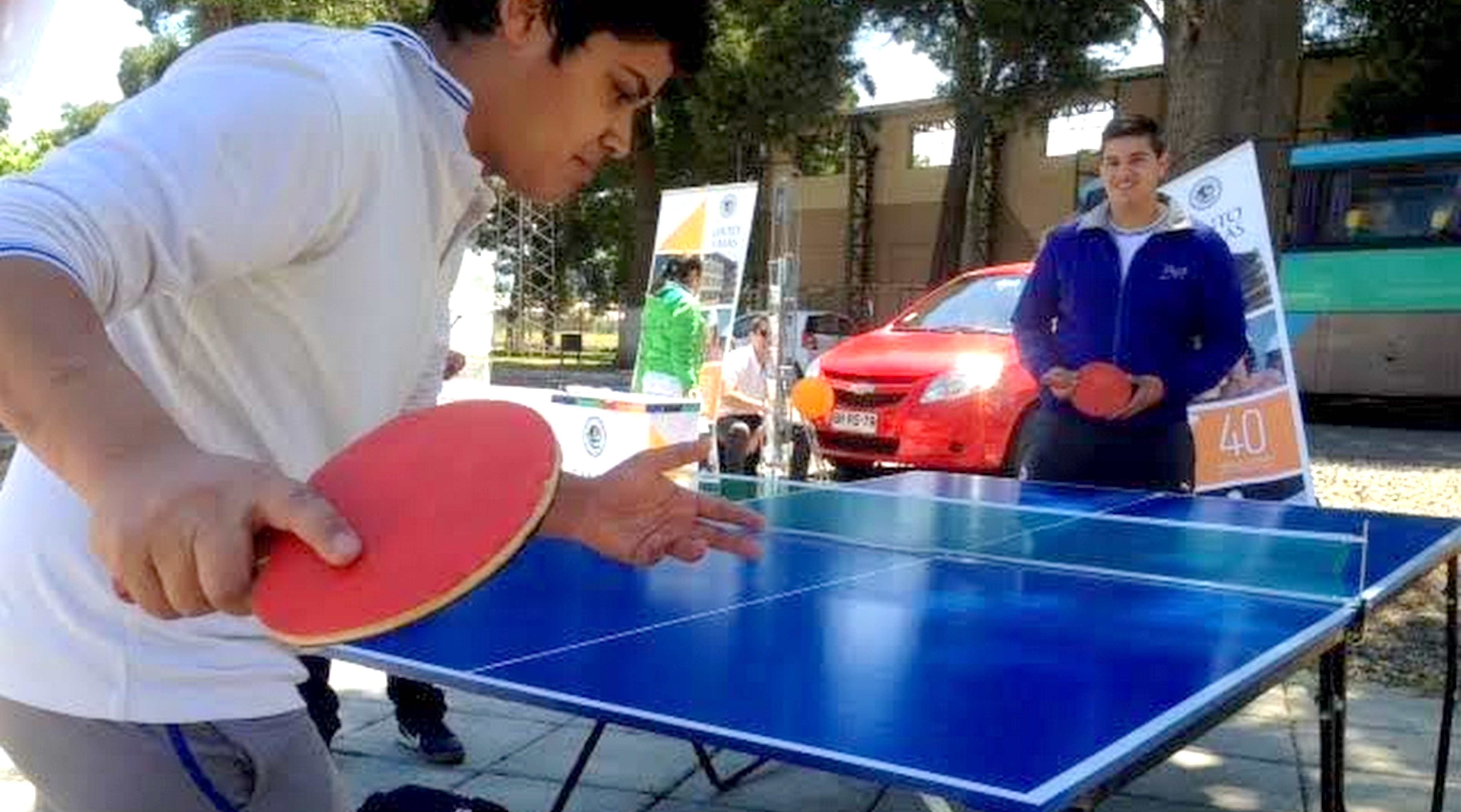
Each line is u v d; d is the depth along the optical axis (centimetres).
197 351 123
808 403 841
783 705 182
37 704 128
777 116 2344
